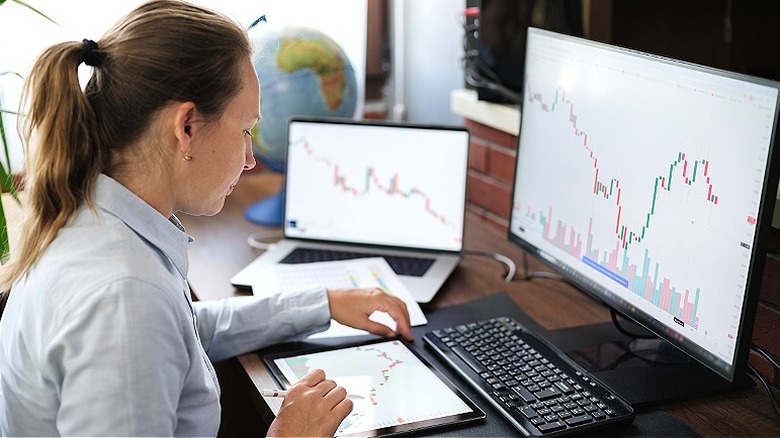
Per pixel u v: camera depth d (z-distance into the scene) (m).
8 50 1.84
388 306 1.33
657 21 1.59
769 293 1.23
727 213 1.03
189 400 1.00
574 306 1.47
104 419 0.86
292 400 1.06
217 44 0.96
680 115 1.10
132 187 0.98
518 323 1.35
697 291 1.09
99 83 0.95
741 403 1.15
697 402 1.15
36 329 0.91
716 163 1.04
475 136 1.94
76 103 0.93
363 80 2.27
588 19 1.64
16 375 0.96
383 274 1.55
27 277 0.96
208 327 1.30
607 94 1.24
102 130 0.95
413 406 1.12
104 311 0.87
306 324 1.32
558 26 1.67
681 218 1.11
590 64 1.27
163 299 0.91
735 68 1.50
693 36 1.55
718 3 1.50
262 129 1.84
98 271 0.90
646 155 1.16
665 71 1.11
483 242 1.78
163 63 0.93
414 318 1.41
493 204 1.91
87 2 1.89
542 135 1.42
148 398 0.87
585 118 1.29
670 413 1.12
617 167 1.23
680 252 1.12
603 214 1.27
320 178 1.72
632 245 1.21
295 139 1.73
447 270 1.59
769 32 1.44
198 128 0.96
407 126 1.67
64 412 0.87
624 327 1.38
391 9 2.36
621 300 1.25
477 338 1.30
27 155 0.97
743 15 1.47
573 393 1.13
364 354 1.27
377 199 1.70
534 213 1.46
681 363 1.25
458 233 1.66
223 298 1.49
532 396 1.13
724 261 1.05
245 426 1.62
